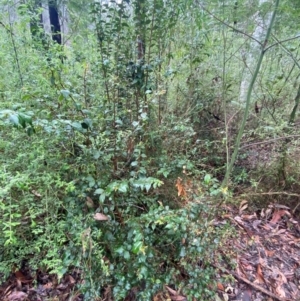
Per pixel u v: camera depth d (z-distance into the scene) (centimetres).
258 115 215
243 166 209
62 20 221
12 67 152
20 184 100
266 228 181
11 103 121
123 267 115
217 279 131
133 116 149
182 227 106
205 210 116
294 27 208
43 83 133
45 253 119
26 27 159
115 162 128
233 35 222
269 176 202
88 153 120
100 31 156
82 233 104
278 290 138
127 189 112
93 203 122
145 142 144
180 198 129
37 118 111
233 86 242
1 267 113
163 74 174
